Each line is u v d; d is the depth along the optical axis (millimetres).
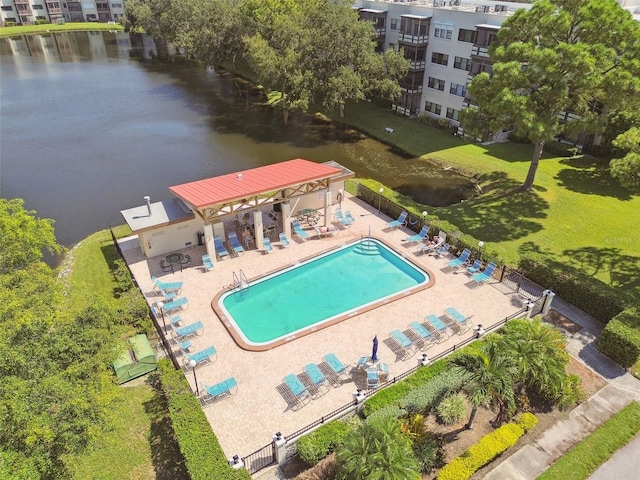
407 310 24234
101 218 35312
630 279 26297
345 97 49469
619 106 30031
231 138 51219
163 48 101188
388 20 57156
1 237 21578
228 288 25672
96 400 14734
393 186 40406
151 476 16438
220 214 26750
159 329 22672
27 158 46094
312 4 58875
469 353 18156
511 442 16797
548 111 31406
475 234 31156
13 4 125250
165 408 18953
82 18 137250
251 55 55125
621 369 20781
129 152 47469
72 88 69875
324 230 31469
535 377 17328
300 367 20641
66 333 15961
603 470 16391
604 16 29219
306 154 47062
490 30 44000
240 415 18359
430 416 18266
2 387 13422
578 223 32188
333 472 15883
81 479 16234
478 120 34875
